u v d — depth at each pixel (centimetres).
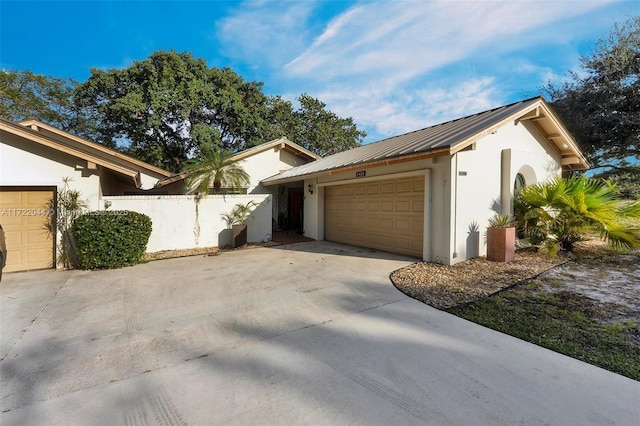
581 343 347
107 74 2044
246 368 309
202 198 1110
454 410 240
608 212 755
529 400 250
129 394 269
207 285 622
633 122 1398
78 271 759
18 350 354
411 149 719
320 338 376
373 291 564
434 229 779
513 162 882
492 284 579
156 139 2320
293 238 1340
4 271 761
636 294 505
